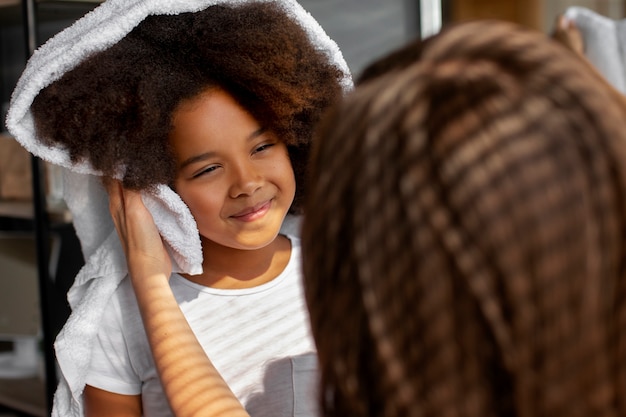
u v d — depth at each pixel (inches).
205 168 40.1
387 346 19.3
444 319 18.7
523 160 18.2
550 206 18.1
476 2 106.1
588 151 18.3
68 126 40.0
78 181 44.1
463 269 18.4
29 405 86.8
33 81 38.9
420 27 91.3
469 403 18.9
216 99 39.6
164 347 36.1
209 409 33.5
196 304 43.9
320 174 21.2
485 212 18.2
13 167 87.2
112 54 40.2
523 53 19.9
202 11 41.4
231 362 43.5
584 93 18.9
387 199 19.3
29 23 75.9
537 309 18.2
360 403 20.5
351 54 88.0
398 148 19.3
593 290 18.2
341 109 21.3
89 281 43.8
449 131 18.8
